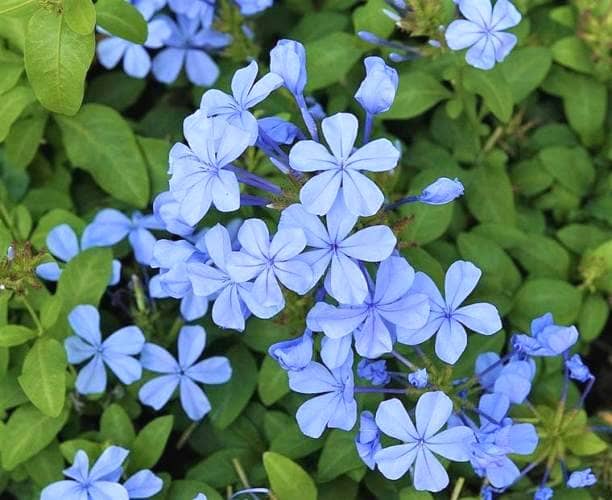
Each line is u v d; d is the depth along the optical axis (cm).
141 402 57
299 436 55
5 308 54
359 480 55
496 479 51
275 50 49
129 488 53
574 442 54
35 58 54
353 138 48
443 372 51
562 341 51
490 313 49
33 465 55
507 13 54
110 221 57
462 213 59
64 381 53
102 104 61
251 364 56
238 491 54
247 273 48
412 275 48
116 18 55
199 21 60
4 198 58
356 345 48
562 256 57
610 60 59
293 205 48
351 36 58
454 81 57
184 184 49
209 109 50
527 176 60
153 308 56
